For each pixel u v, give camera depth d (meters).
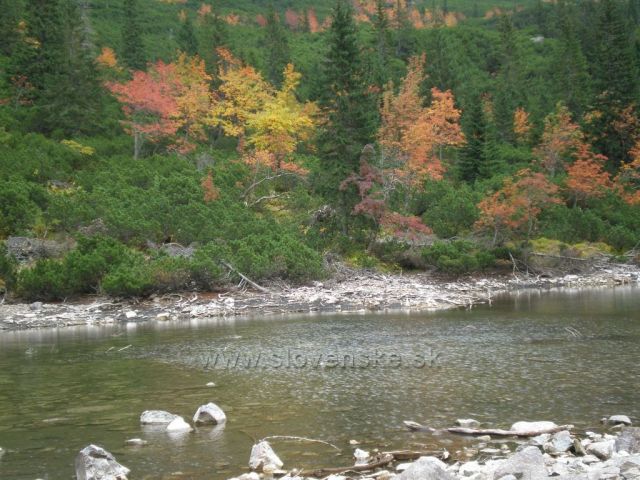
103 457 8.53
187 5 136.75
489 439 9.78
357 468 8.49
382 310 25.84
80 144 44.06
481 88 90.88
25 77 50.19
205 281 29.23
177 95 53.59
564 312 24.28
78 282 27.59
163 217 34.41
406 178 44.78
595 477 7.23
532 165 56.94
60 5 71.69
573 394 12.34
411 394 12.66
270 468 8.51
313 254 32.72
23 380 14.45
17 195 32.91
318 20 148.38
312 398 12.52
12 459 9.26
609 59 60.19
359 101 38.38
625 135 57.66
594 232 43.91
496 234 38.97
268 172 45.56
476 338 18.89
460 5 198.88
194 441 10.00
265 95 53.34
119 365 16.02
